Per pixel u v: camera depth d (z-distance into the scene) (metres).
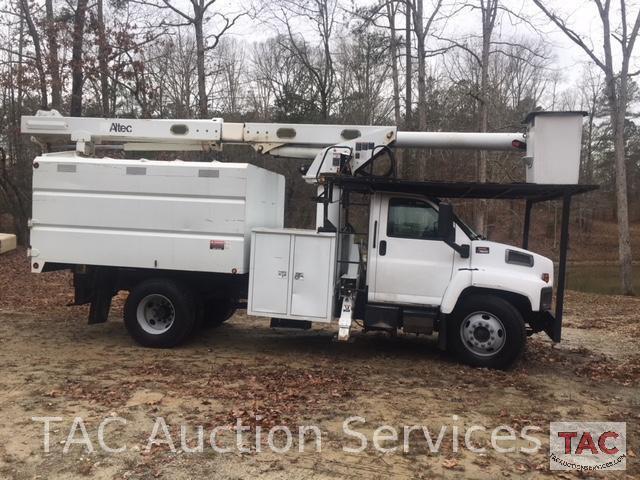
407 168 27.67
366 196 7.53
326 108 28.70
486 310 7.02
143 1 17.88
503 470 4.22
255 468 4.12
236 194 7.26
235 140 8.36
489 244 7.21
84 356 7.21
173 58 26.03
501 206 29.31
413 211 7.33
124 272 7.93
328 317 7.14
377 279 7.30
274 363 7.13
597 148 43.69
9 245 19.11
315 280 7.18
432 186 7.03
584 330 10.72
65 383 6.01
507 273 7.05
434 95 26.94
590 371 7.24
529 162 7.24
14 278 14.10
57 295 11.97
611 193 48.75
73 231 7.59
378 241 7.31
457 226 7.29
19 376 6.25
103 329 8.91
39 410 5.18
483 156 20.64
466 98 26.39
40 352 7.37
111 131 8.48
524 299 7.12
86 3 17.02
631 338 9.84
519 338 6.94
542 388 6.38
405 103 24.42
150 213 7.41
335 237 7.18
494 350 7.05
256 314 7.30
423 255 7.24
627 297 18.47
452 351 7.36
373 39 24.53
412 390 6.10
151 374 6.43
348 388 6.06
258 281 7.28
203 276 7.79
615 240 48.12
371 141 7.84
